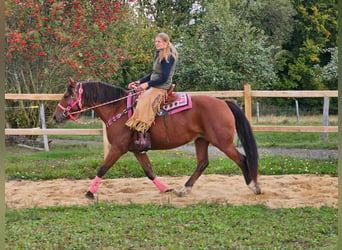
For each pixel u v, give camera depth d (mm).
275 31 29828
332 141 15227
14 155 12352
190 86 17484
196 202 7180
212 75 16109
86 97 7344
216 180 8859
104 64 14289
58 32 12664
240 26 17812
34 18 12883
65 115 7422
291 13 29828
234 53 16672
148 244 5184
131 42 20594
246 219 6098
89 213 6535
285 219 6074
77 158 11664
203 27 17188
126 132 7246
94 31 13648
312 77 31047
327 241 5223
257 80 17469
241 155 7344
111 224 5965
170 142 7227
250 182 7445
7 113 14875
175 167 9914
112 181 8945
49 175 9523
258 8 28156
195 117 7176
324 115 13602
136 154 7828
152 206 6863
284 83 31594
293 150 13781
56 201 7379
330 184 8367
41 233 5578
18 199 7555
